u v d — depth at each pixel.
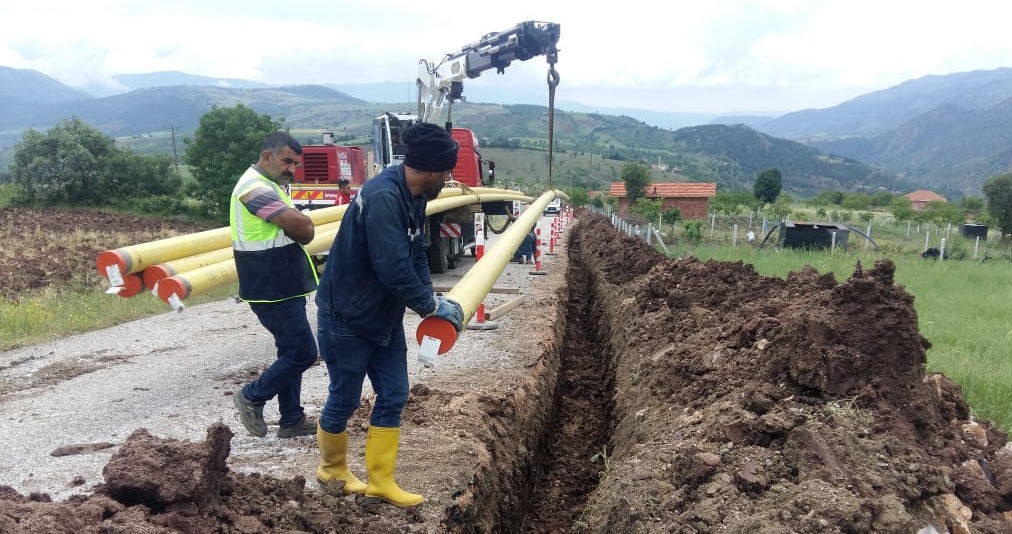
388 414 3.59
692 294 7.55
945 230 30.44
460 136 14.99
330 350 3.47
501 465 4.96
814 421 3.78
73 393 6.14
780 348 4.54
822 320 4.30
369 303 3.32
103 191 33.47
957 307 9.71
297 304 4.57
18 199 32.47
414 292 3.25
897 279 12.80
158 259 4.90
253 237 4.39
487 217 17.50
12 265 15.43
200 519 2.88
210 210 31.28
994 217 29.88
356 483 3.84
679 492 3.59
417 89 14.91
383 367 3.60
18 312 9.23
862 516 2.91
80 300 10.84
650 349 6.73
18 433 5.07
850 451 3.44
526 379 6.67
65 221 26.98
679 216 30.03
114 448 4.75
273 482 3.62
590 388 8.63
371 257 3.19
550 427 7.11
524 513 5.38
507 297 11.62
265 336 8.60
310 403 5.84
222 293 11.99
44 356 7.60
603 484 4.66
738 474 3.49
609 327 9.50
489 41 13.11
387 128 14.05
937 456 3.68
